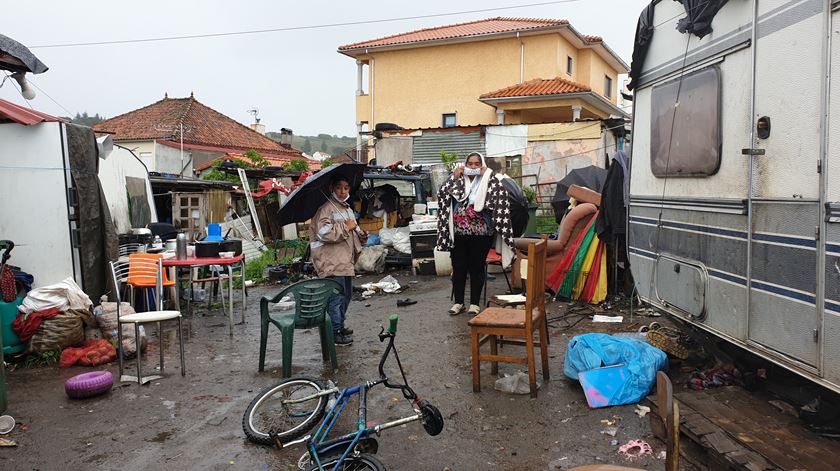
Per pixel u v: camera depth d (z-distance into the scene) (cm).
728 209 413
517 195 813
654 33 534
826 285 320
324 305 548
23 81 600
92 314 641
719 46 428
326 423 364
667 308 516
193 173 2708
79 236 681
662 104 519
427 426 347
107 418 458
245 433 415
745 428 349
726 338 420
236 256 748
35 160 672
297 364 579
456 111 2522
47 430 438
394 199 1299
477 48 2481
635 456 369
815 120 330
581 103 2144
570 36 2430
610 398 443
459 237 721
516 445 393
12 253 677
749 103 390
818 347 327
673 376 485
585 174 1073
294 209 623
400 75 2595
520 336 470
